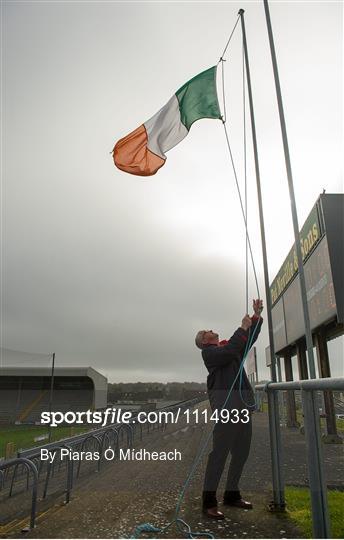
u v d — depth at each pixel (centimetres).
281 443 421
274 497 398
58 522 357
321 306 1265
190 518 365
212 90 662
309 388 319
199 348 461
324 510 313
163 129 664
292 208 492
